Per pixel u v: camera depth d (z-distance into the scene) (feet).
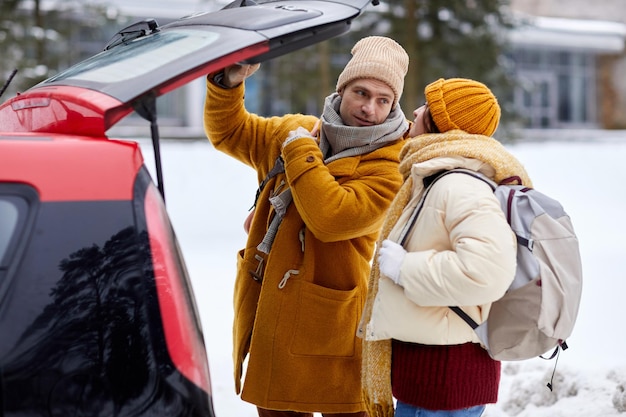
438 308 13.37
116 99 11.21
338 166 15.46
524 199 13.19
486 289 12.51
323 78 108.06
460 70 103.60
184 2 126.72
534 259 12.94
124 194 10.33
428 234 13.29
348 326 15.92
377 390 14.24
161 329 10.10
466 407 13.67
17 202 10.09
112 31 113.91
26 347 9.68
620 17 186.91
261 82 126.93
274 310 15.81
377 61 15.40
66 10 97.55
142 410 9.92
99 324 9.92
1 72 85.56
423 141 13.91
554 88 173.78
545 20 171.01
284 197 15.94
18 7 93.45
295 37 13.26
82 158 10.39
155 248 10.29
